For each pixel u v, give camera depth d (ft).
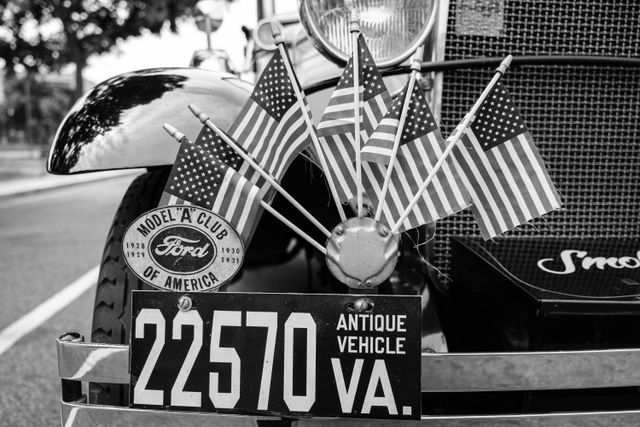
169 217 4.01
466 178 4.17
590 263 4.69
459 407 5.36
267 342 3.93
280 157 4.24
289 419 3.99
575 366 3.98
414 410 3.84
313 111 7.07
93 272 16.58
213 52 8.44
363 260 3.84
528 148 4.09
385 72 5.04
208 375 3.98
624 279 4.38
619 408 4.44
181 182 4.19
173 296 4.00
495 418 3.98
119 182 61.93
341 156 4.21
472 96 5.35
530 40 5.30
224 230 3.99
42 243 21.62
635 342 4.10
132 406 4.04
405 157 4.08
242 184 4.12
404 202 4.08
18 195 43.73
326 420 4.00
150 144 4.57
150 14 51.98
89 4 53.88
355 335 3.87
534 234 5.48
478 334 5.08
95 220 28.55
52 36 57.82
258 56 10.01
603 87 5.34
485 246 5.10
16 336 11.16
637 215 5.52
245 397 3.95
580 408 4.44
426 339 5.03
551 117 5.37
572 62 5.04
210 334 3.97
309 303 3.89
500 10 5.25
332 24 4.91
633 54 5.33
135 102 4.82
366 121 4.22
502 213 4.12
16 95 188.75
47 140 104.88
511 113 4.09
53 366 9.76
